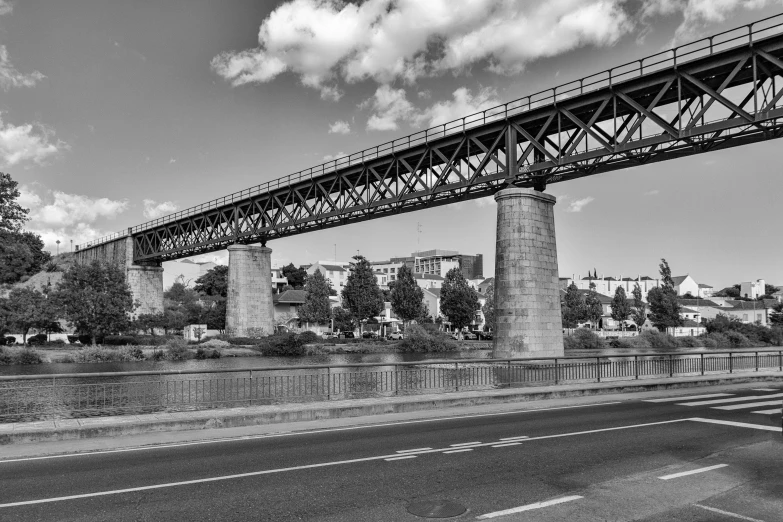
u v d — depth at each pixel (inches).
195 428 556.7
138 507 309.1
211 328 3740.2
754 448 458.6
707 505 311.3
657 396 832.9
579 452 445.1
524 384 886.4
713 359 1204.5
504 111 1685.5
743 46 1195.9
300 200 2568.9
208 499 323.0
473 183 1765.5
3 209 1911.9
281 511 301.1
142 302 3713.1
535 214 1649.9
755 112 1179.3
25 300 2536.9
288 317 4197.8
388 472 382.9
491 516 292.7
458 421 609.3
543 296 1631.4
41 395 601.9
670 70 1326.3
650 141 1355.8
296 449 461.1
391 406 666.2
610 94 1450.5
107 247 4128.9
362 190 2230.6
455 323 3437.5
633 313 4293.8
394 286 3388.3
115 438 510.9
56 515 296.4
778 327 3917.3
